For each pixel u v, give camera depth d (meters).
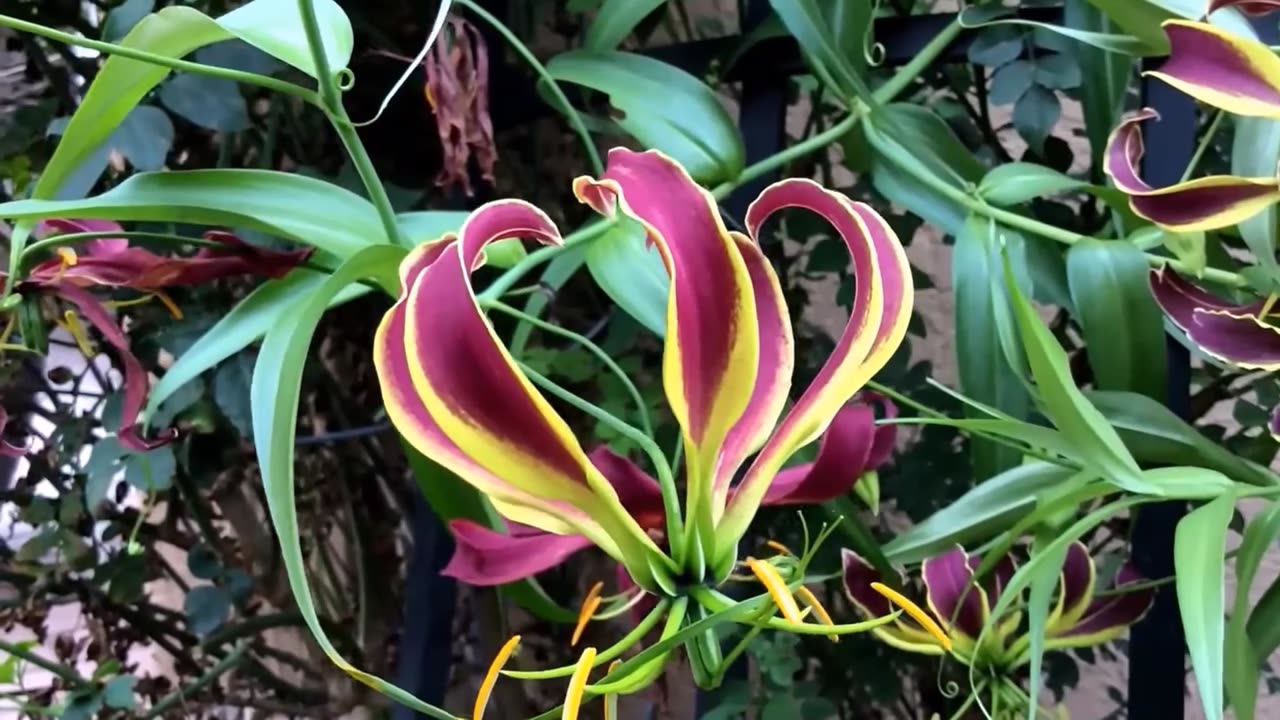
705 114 0.37
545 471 0.22
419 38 0.44
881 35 0.40
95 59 0.45
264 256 0.29
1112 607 0.33
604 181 0.21
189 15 0.26
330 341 0.49
